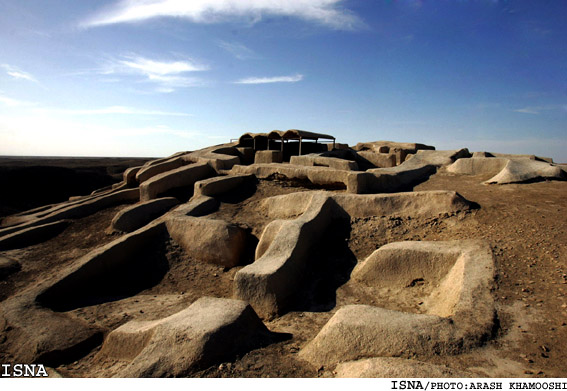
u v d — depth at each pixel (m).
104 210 8.65
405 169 7.88
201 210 6.89
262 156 10.59
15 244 7.07
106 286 5.53
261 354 3.04
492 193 6.18
